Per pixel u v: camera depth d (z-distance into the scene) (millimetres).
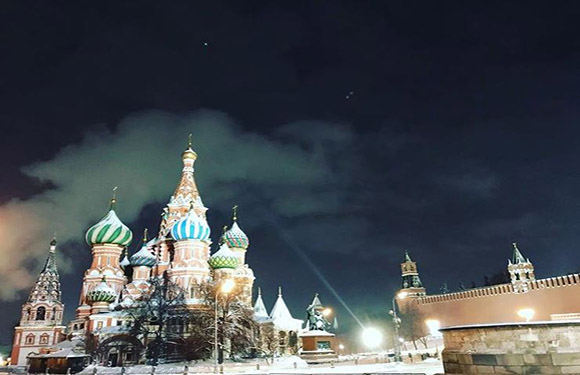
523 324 23859
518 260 116688
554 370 22609
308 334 86438
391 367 54312
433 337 127000
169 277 89125
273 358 74438
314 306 93812
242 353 76812
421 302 137375
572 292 101562
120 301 96375
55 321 118062
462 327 26484
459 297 126000
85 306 97188
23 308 116688
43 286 120250
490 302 117938
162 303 75438
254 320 82062
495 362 24234
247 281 104812
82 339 84312
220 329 71125
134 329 73750
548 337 23312
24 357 111875
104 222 102375
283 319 96562
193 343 72562
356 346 142625
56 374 67125
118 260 102500
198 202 108438
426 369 48812
